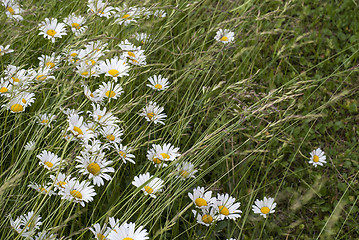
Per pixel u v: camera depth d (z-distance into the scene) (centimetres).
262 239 111
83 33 105
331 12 173
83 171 91
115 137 96
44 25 108
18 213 95
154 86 114
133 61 112
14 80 101
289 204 119
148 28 128
